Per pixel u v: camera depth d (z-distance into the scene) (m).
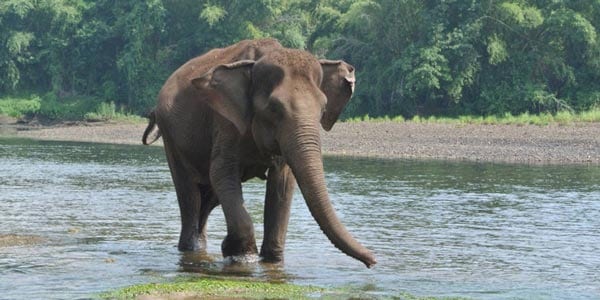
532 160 28.80
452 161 28.56
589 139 33.56
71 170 24.58
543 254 10.88
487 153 30.86
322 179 8.28
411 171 24.36
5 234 12.15
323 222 8.13
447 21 49.47
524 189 19.30
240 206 9.68
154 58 61.53
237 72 9.17
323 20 57.78
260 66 8.99
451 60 48.88
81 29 62.84
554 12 47.66
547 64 49.19
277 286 8.45
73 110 60.91
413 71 48.06
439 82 49.06
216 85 9.18
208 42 60.16
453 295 8.30
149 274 9.30
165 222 13.79
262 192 18.41
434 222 13.84
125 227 13.18
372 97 52.62
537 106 48.66
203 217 11.34
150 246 11.38
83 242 11.61
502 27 49.56
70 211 15.05
